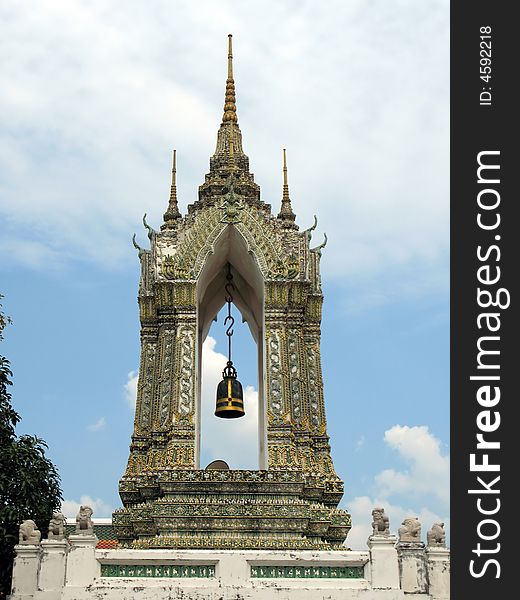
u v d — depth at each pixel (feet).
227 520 74.23
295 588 62.44
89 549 63.16
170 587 61.67
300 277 87.81
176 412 80.33
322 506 77.77
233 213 86.84
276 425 79.87
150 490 77.92
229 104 98.94
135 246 91.86
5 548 75.25
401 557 64.28
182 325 83.87
